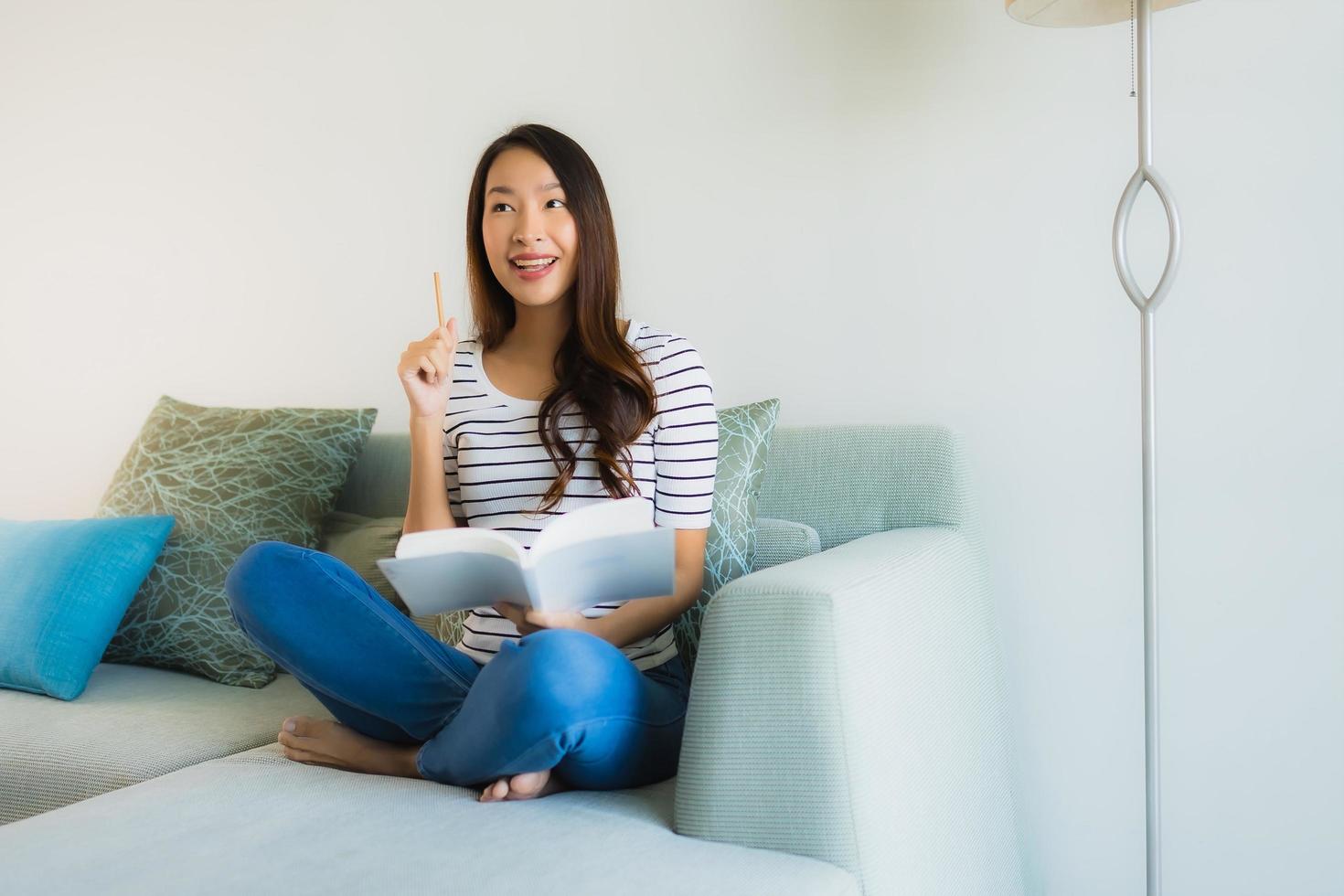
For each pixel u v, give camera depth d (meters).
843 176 2.00
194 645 1.98
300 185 2.64
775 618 1.20
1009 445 1.88
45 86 3.02
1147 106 1.51
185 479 2.13
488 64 2.37
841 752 1.15
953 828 1.36
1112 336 1.78
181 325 2.84
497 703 1.23
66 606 1.88
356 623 1.38
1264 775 1.69
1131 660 1.79
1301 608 1.66
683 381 1.55
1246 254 1.67
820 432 1.86
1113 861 1.82
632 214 2.22
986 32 1.86
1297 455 1.65
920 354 1.95
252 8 2.68
